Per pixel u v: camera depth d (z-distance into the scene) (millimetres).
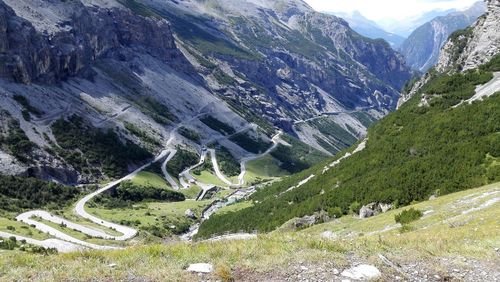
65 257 20031
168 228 173500
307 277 18516
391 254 22422
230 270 18609
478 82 109062
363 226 55719
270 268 19078
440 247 24422
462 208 45031
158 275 17812
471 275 20641
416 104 120000
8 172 195000
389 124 116688
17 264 18906
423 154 84312
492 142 66438
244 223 121062
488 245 25422
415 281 19422
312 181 119250
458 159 67438
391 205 66000
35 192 188375
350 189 80562
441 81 118062
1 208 161375
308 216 82500
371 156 100250
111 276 17594
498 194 45781
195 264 19062
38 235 129500
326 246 22516
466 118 86500
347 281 18406
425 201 57500
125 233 155875
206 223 151625
